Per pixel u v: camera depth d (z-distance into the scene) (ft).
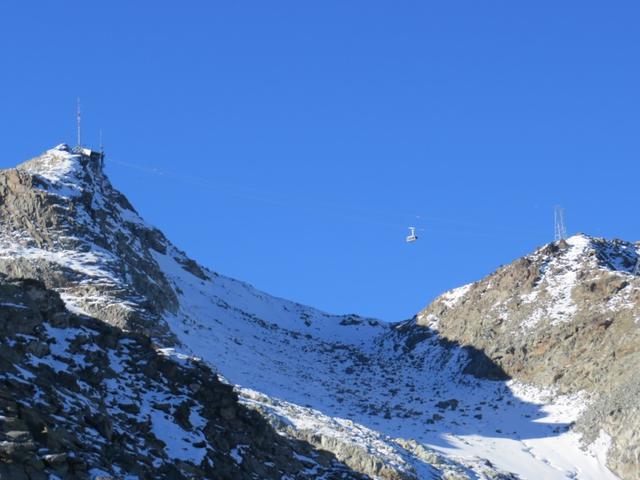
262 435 141.59
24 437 94.99
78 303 223.51
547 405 274.98
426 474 185.68
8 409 99.35
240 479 123.95
